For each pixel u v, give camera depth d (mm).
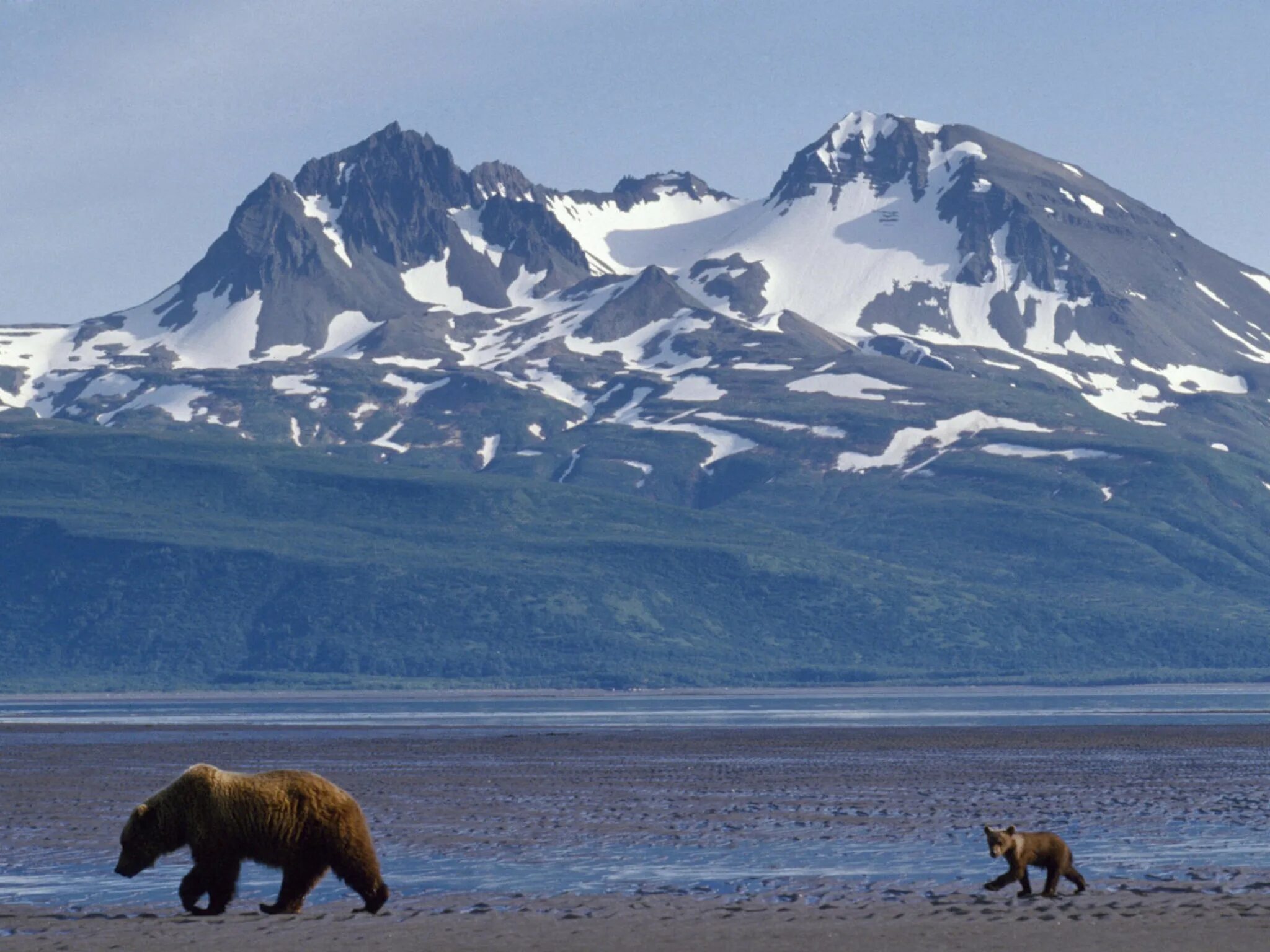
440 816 116812
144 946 57938
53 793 140375
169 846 66000
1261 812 112812
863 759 188875
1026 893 69438
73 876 83938
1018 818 110250
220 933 60938
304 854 66000
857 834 101500
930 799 127938
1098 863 84438
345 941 58281
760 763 182375
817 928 59844
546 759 196125
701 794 135125
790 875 81750
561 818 114500
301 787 66438
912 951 54031
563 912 66688
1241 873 77938
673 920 63344
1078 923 59719
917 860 87562
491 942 57844
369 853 66250
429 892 76812
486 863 88500
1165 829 101438
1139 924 59250
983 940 56156
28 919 66750
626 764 183750
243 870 89188
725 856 90562
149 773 169125
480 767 179875
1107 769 167000
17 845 98688
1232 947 53781
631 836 101438
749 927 60625
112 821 112938
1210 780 147000
